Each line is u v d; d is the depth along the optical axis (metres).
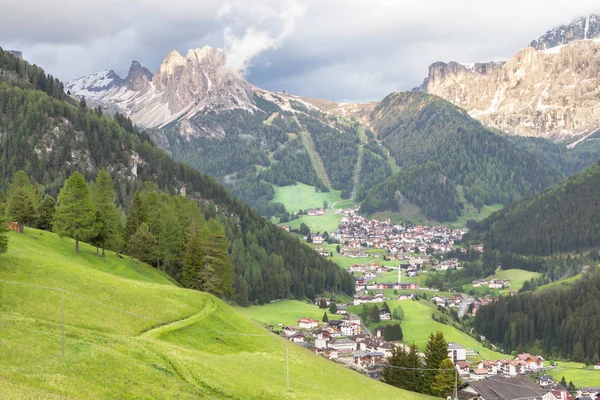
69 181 116.62
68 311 72.44
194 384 59.75
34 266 84.50
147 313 82.75
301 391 71.06
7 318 62.03
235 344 84.50
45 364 52.34
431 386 114.56
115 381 53.53
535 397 118.31
